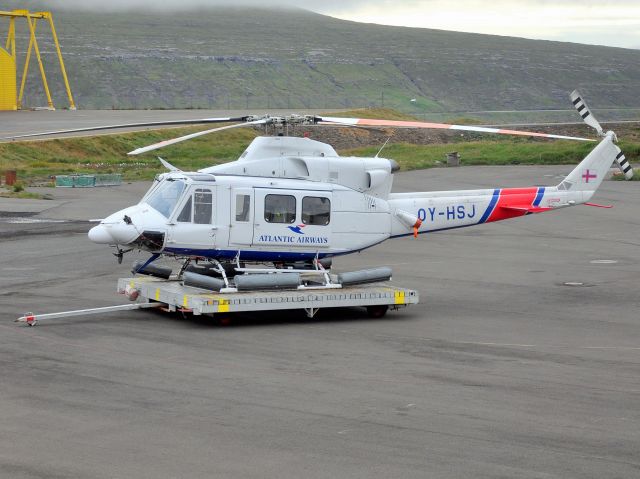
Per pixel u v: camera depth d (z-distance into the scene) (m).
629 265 29.03
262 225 20.31
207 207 20.00
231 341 17.61
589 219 41.09
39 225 37.22
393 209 21.89
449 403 13.45
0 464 10.63
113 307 19.77
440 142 106.81
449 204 22.62
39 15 132.62
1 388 13.95
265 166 20.66
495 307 21.94
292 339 17.94
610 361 16.44
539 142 97.44
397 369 15.54
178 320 19.73
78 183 54.53
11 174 53.81
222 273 19.92
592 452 11.31
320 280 21.98
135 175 62.62
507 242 34.47
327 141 96.44
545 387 14.49
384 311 20.44
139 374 14.92
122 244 19.67
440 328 19.31
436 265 28.80
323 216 20.88
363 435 11.88
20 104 134.75
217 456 11.01
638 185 53.81
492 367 15.82
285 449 11.29
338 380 14.72
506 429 12.22
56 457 10.89
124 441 11.52
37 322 19.23
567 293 23.98
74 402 13.23
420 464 10.81
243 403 13.30
